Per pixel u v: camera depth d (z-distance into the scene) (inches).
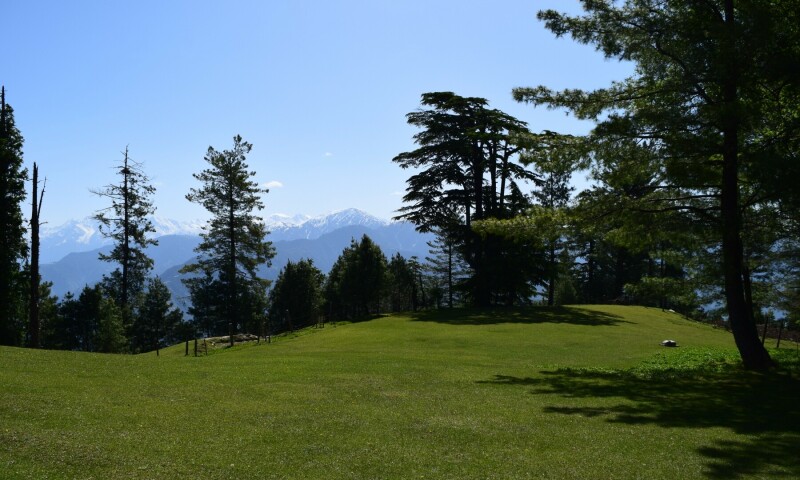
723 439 385.1
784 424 431.2
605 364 832.3
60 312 2229.3
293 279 2620.6
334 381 597.9
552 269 1795.0
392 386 582.2
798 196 563.8
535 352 957.8
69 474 284.5
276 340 1278.3
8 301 1518.2
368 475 299.7
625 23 687.1
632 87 730.2
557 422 432.8
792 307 895.1
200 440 353.7
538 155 741.9
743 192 741.9
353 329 1326.3
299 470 305.0
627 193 754.2
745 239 735.1
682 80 661.3
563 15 707.4
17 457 303.7
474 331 1225.4
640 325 1471.5
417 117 1721.2
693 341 1242.0
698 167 664.4
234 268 2178.9
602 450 354.6
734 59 607.2
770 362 709.9
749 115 594.6
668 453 350.6
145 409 429.4
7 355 684.1
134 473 290.5
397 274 2822.3
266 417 422.3
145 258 2204.7
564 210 771.4
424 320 1454.2
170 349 1411.2
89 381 537.0
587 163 711.7
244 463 313.4
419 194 1731.1
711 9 677.9
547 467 318.3
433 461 325.4
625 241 766.5
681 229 703.1
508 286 1759.4
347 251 2866.6
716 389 591.5
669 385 619.5
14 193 1558.8
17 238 1567.4
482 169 1737.2
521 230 783.7
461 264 2581.2
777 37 608.4
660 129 661.3
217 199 2153.1
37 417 383.2
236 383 568.4
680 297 824.3
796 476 306.3
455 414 452.1
